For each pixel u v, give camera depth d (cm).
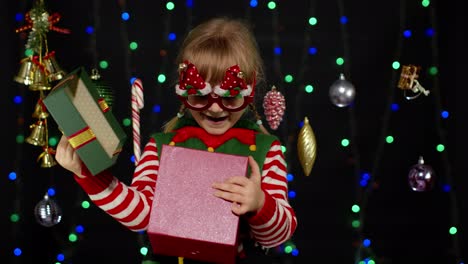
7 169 313
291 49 318
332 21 319
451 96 319
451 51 319
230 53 151
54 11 313
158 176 136
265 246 146
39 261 317
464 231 321
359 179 322
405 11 319
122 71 316
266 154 156
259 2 317
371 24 320
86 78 126
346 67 319
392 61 320
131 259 320
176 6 317
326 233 323
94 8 315
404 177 322
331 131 321
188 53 154
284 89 318
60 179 317
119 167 315
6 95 312
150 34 317
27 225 315
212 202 133
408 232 323
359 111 321
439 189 322
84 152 119
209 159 137
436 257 322
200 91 146
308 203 322
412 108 320
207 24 162
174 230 131
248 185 127
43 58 247
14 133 313
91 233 320
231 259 134
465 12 316
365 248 323
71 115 118
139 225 141
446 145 320
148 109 316
